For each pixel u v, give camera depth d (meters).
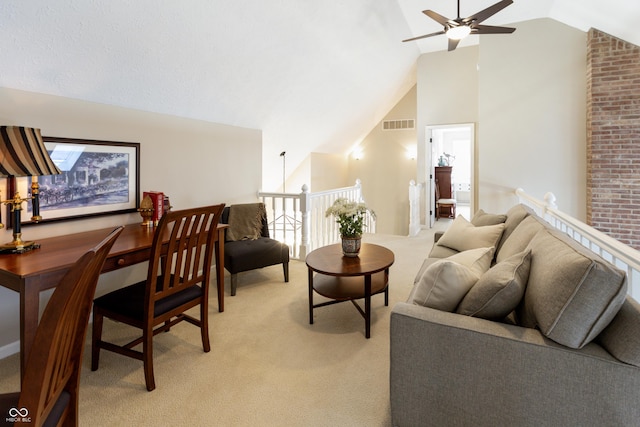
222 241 2.71
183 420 1.56
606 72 4.15
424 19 4.87
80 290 0.96
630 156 4.09
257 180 4.35
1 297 2.09
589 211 4.35
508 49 4.74
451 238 2.89
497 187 4.87
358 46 4.39
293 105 4.45
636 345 1.05
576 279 1.12
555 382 1.15
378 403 1.67
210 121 3.61
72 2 1.90
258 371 1.94
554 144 4.60
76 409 1.14
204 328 2.12
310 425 1.53
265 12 2.84
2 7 1.72
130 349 1.87
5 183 2.08
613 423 1.09
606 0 3.41
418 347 1.36
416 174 7.06
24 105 2.13
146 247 2.01
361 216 2.99
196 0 2.36
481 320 1.33
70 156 2.38
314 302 2.93
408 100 7.41
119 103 2.70
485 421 1.26
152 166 3.00
